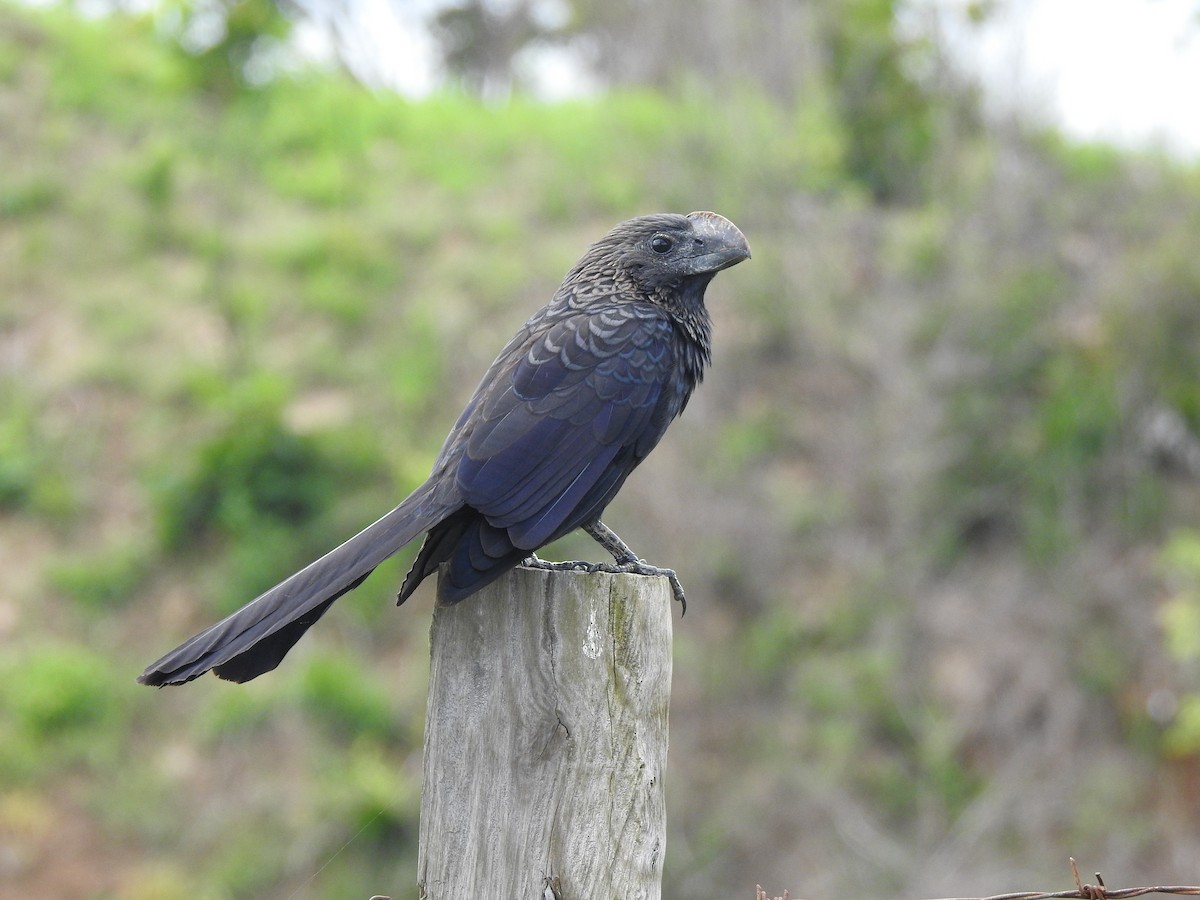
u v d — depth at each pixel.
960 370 15.30
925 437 14.88
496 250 17.81
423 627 13.27
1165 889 4.42
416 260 17.95
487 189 19.58
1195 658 13.16
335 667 12.53
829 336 15.72
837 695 13.21
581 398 4.68
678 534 13.69
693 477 14.09
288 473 13.98
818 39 18.42
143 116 20.19
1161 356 15.09
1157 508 14.50
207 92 16.27
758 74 18.23
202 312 16.88
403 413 15.22
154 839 11.55
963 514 14.79
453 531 4.33
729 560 13.78
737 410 15.46
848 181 17.77
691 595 13.51
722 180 16.81
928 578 14.38
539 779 3.70
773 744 12.89
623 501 13.65
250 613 3.73
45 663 12.59
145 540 14.00
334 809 11.51
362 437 14.43
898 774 12.90
